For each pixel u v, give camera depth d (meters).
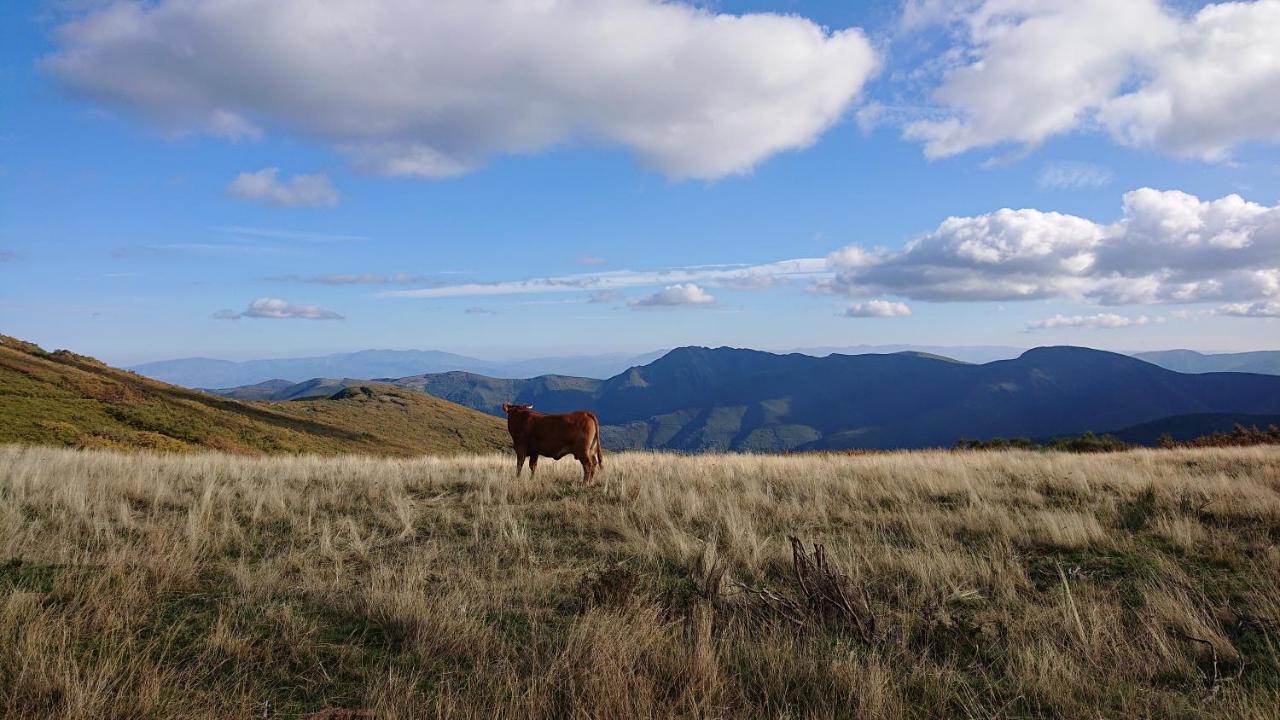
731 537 7.29
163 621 4.56
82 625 4.22
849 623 4.67
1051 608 5.04
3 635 3.88
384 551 6.94
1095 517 8.35
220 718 3.27
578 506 9.33
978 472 12.65
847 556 6.34
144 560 5.76
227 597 5.10
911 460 15.97
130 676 3.45
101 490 8.91
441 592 5.39
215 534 7.25
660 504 9.02
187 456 15.23
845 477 12.05
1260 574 5.87
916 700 3.69
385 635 4.48
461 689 3.68
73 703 3.16
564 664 3.80
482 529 8.15
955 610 5.14
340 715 3.34
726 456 17.19
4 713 3.15
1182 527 7.40
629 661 3.89
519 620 4.86
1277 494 9.25
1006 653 4.23
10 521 6.77
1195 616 4.69
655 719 3.26
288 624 4.49
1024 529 7.54
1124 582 5.82
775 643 4.29
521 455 12.20
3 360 37.06
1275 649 4.30
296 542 7.21
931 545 6.82
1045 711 3.59
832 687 3.69
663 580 5.94
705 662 3.79
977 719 3.41
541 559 6.73
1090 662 4.08
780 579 6.09
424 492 10.93
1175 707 3.55
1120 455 17.19
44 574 5.34
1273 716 3.33
